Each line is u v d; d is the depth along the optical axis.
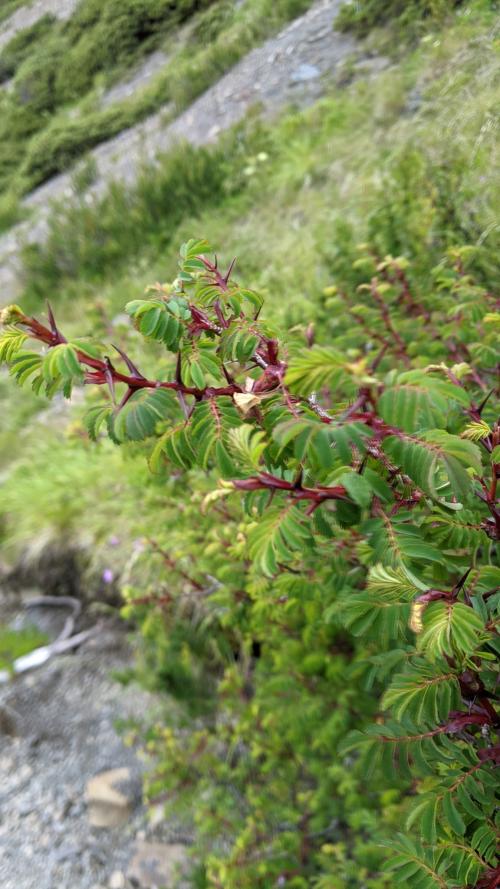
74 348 0.94
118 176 8.83
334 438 0.82
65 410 5.44
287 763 2.55
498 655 1.15
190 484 2.65
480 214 3.18
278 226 5.36
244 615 2.43
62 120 11.80
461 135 3.63
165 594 2.93
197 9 11.34
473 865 1.08
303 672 2.29
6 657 3.97
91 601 4.07
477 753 1.14
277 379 1.07
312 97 6.75
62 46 12.85
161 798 2.88
